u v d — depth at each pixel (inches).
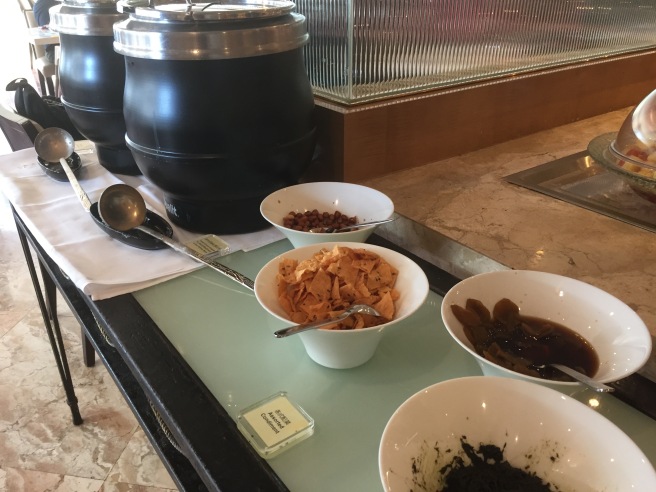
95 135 44.1
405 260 27.1
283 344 27.0
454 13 43.4
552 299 24.6
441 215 35.7
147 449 56.7
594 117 57.8
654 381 24.4
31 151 50.1
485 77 47.9
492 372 21.7
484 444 19.0
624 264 29.7
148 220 36.9
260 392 24.0
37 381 65.8
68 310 79.4
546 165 44.1
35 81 163.0
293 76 33.1
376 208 34.2
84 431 58.9
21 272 89.7
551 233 33.2
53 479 53.4
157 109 31.2
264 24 30.9
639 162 34.5
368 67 40.2
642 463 16.5
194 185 33.3
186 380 24.1
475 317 23.7
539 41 50.8
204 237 36.1
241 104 31.0
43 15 156.6
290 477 20.0
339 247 26.9
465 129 46.7
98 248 34.1
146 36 29.9
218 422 22.0
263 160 33.0
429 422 18.5
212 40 29.3
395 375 25.1
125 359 26.2
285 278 25.6
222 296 30.7
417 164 44.8
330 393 24.0
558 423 18.5
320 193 36.2
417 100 42.2
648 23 59.4
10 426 59.5
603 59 56.0
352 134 39.7
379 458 17.0
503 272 25.1
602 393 23.6
